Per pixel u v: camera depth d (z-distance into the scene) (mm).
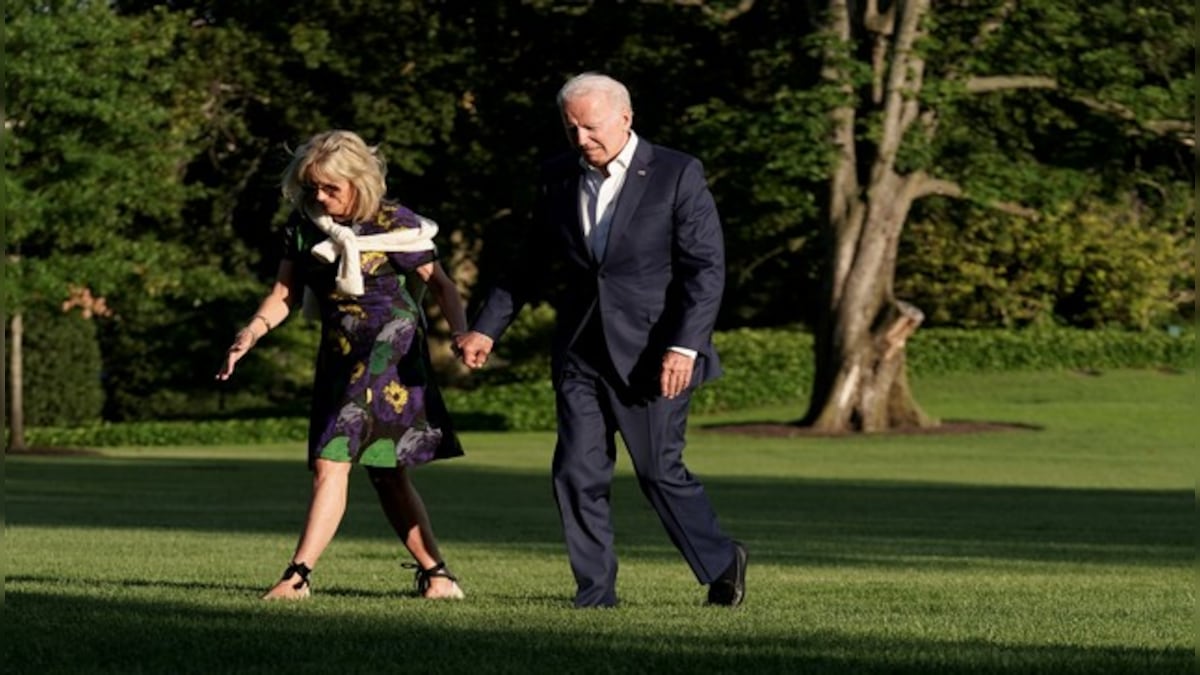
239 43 53250
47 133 46000
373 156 10484
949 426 51531
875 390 51062
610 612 9391
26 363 56969
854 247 50344
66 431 53438
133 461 42500
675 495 10180
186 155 50906
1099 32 47688
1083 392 61406
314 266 10484
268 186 56469
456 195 56406
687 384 9828
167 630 7961
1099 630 8883
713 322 9906
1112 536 20797
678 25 51406
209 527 20781
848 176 50125
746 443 48188
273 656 7137
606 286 9961
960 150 50812
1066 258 64438
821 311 51312
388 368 10453
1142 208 66938
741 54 52250
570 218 10039
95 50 46375
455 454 10680
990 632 8594
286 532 19812
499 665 6867
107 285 47594
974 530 21797
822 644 7734
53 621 8312
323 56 51750
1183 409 57219
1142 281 65812
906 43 47688
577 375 10156
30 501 27125
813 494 30922
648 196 9891
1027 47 46875
